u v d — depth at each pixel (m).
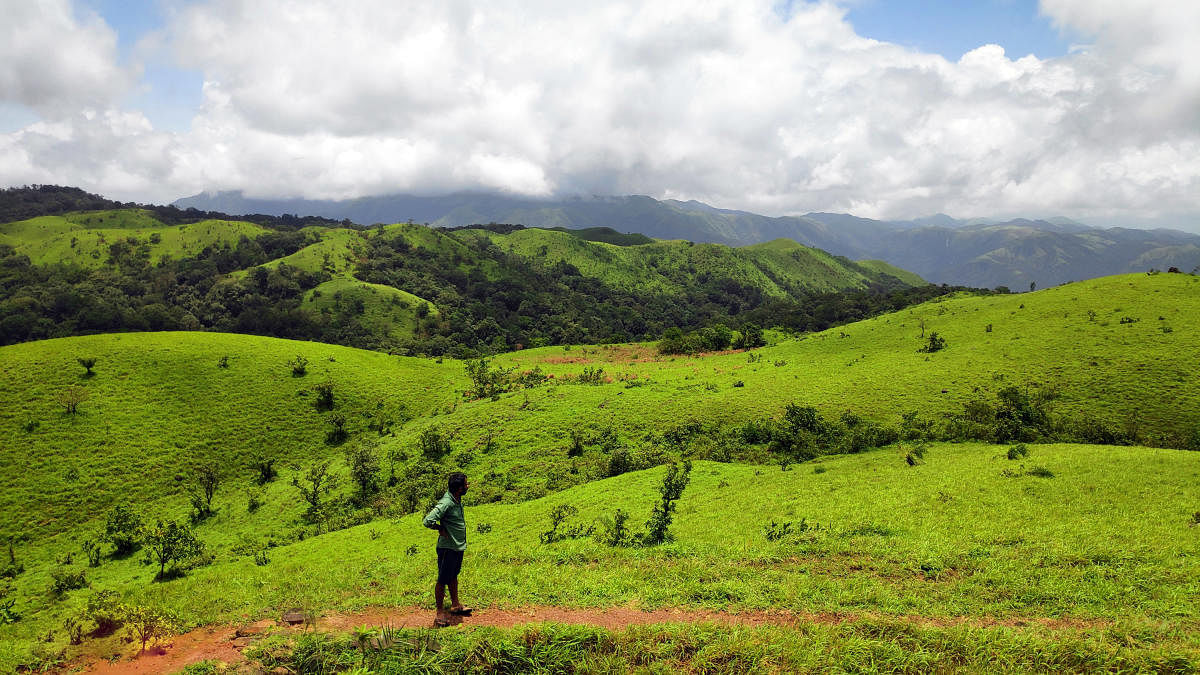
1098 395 49.81
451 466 50.22
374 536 34.19
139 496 48.69
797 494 29.72
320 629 11.27
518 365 96.44
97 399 58.88
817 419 50.81
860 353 79.00
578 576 14.87
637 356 108.62
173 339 75.12
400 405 71.38
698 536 22.25
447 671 8.87
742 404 57.97
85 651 11.05
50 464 49.59
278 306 177.25
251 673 9.16
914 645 9.62
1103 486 24.11
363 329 172.00
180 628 12.05
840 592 12.95
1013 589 13.08
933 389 56.34
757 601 12.23
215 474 51.75
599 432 54.38
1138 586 13.16
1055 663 9.02
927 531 19.39
